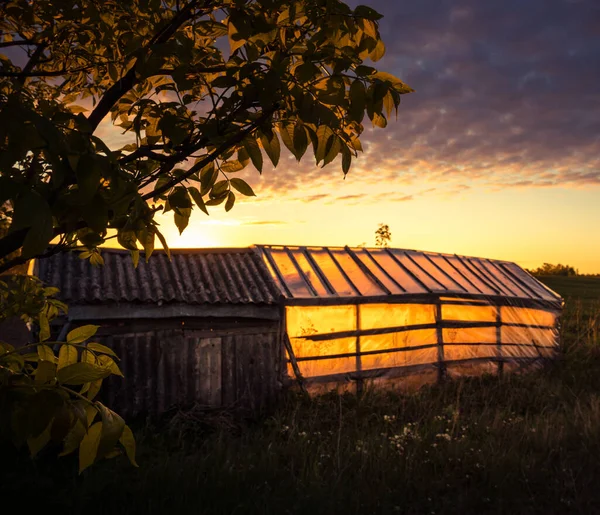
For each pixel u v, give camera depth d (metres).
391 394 13.22
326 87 1.81
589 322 22.30
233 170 2.12
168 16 2.29
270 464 7.96
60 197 1.31
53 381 1.30
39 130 1.13
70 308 10.48
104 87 2.99
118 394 10.87
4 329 12.01
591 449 8.84
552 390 13.53
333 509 6.61
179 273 12.81
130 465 7.68
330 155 1.77
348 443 9.08
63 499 6.07
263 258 14.68
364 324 14.17
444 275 17.20
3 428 1.17
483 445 8.88
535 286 19.02
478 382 14.81
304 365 13.21
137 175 1.83
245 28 1.80
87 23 2.60
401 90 1.78
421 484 7.61
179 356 11.46
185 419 10.43
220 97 1.76
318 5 1.83
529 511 6.96
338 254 16.58
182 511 6.36
